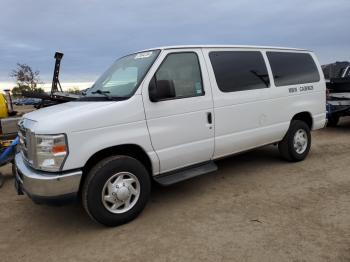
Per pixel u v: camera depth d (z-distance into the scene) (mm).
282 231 3691
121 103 3967
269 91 5535
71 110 3863
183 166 4617
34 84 43938
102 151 3957
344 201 4414
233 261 3186
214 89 4793
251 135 5309
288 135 6082
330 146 7750
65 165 3619
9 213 4711
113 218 3963
